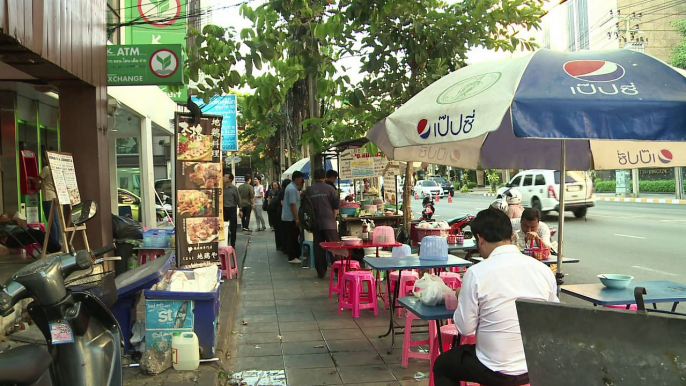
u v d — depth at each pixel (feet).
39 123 33.55
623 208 82.12
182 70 27.76
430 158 18.17
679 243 42.96
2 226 26.73
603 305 13.30
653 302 13.39
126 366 16.19
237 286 28.84
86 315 10.16
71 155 19.98
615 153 18.24
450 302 13.23
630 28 112.47
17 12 14.57
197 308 16.60
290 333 21.22
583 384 6.79
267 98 27.58
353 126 30.83
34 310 9.62
